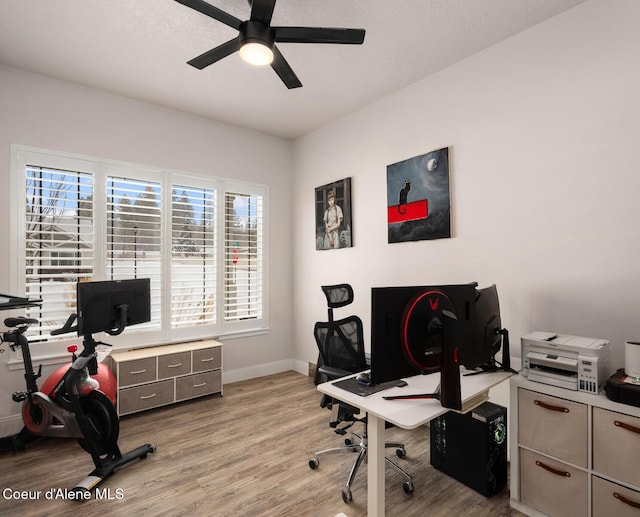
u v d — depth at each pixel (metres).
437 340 1.58
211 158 3.84
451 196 2.74
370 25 2.29
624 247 1.92
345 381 1.86
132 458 2.31
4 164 2.73
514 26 2.30
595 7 2.03
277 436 2.69
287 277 4.45
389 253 3.24
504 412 2.11
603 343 1.79
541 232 2.24
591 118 2.04
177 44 2.50
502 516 1.84
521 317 2.33
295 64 2.75
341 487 2.07
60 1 2.07
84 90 3.09
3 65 2.75
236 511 1.87
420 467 2.29
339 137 3.80
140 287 2.61
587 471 1.65
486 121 2.54
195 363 3.36
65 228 2.98
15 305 2.12
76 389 2.20
